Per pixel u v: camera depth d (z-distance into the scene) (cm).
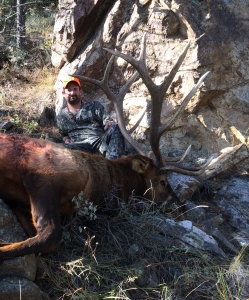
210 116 684
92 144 608
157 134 505
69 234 407
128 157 495
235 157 648
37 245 356
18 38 1020
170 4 690
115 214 464
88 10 749
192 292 411
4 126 666
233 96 680
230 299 407
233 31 686
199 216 543
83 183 405
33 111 731
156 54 700
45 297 364
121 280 396
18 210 400
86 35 775
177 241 455
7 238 371
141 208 493
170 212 510
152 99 500
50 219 369
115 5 731
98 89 749
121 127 564
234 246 503
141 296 391
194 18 679
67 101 631
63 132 639
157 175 515
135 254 425
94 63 739
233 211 565
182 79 677
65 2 791
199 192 605
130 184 488
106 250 426
